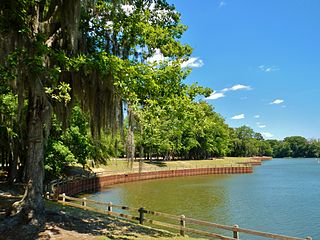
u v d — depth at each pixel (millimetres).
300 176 56406
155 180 49750
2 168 29547
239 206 25703
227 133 102375
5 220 9609
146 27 11336
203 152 90938
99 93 10602
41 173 10391
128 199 29047
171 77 11422
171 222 18781
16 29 8836
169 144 66125
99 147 28672
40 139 10336
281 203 27234
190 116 12320
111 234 9938
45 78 9938
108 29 11344
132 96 10250
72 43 9422
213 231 17719
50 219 10383
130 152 10883
